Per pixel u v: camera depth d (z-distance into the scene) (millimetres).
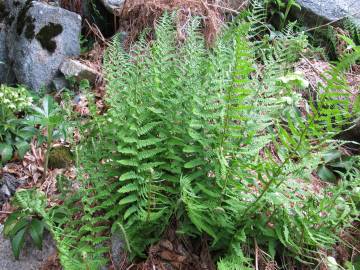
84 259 579
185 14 1082
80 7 1234
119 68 696
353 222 727
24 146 896
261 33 1139
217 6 1112
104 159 709
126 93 664
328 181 812
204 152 621
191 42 669
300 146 571
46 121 798
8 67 1139
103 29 1243
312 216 636
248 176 605
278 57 691
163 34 690
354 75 984
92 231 644
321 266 662
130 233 640
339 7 1142
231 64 637
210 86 620
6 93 890
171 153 631
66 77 1071
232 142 622
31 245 721
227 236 644
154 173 579
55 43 1110
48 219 615
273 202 607
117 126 648
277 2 1147
